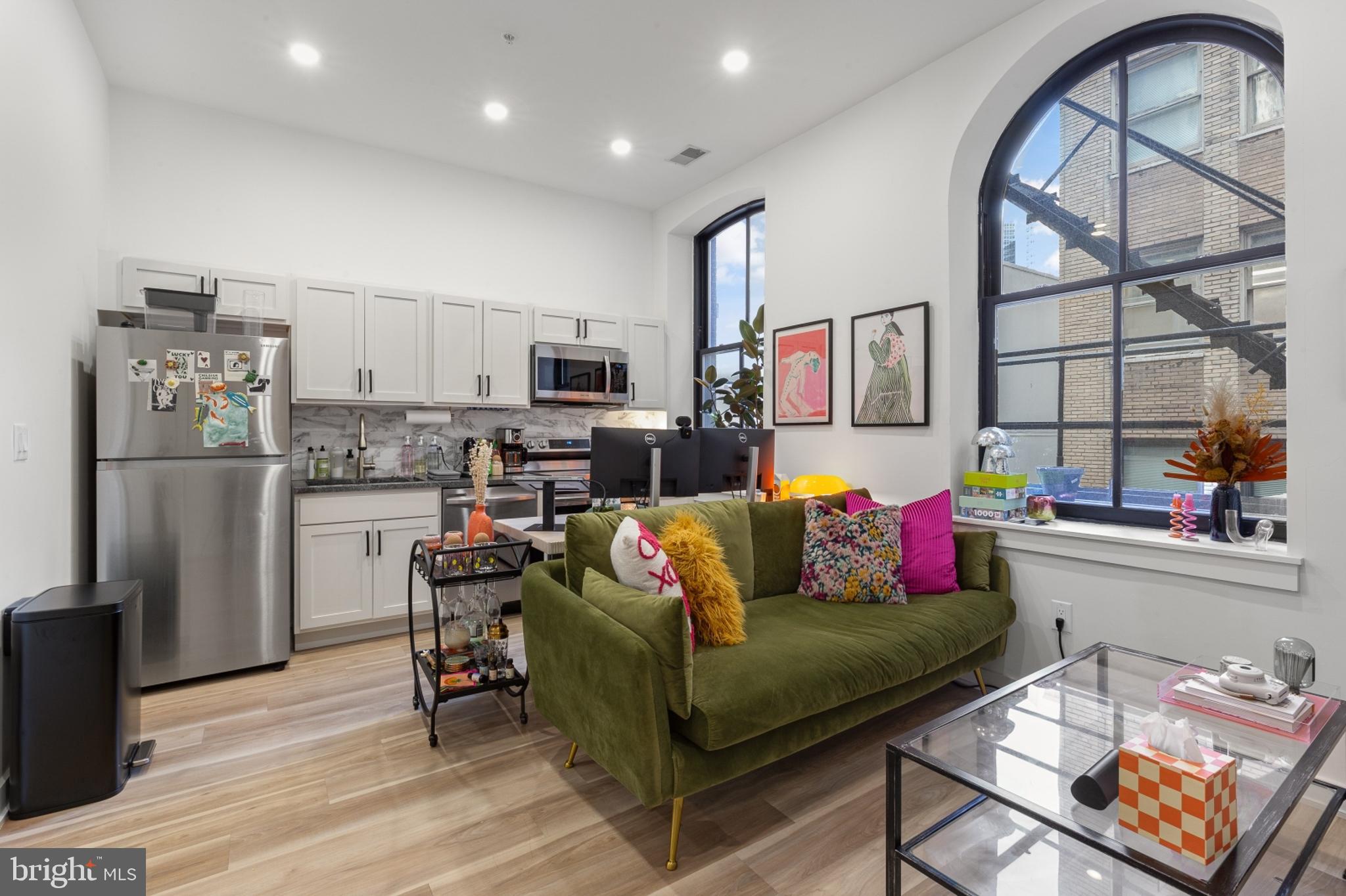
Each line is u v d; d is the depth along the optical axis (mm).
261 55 3117
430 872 1701
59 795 1979
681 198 5074
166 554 2926
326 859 1755
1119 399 2822
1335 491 2023
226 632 3064
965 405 3227
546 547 2658
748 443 3283
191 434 2975
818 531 2875
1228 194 2539
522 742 2445
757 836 1869
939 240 3193
